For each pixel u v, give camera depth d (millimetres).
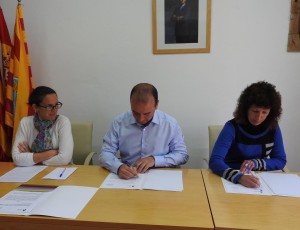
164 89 2139
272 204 1029
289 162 2154
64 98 2258
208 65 2062
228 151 1459
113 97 2207
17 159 1486
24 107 2059
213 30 2008
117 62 2145
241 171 1303
